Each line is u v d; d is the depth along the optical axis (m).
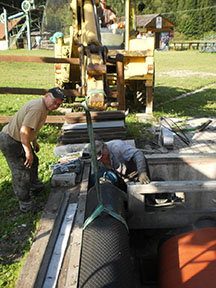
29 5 39.84
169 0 84.00
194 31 79.12
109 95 7.10
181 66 25.47
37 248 3.27
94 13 6.89
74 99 11.03
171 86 15.38
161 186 3.37
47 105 3.67
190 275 2.55
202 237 2.89
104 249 2.66
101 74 5.86
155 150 6.13
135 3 9.45
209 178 4.53
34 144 4.39
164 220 3.54
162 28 50.88
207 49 42.81
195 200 4.32
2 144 3.76
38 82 15.80
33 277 2.88
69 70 9.12
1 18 44.16
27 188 4.06
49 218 3.82
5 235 3.71
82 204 3.89
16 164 3.89
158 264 3.03
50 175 5.04
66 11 8.95
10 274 3.14
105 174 3.82
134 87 10.05
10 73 19.94
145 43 9.11
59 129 7.52
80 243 3.17
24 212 4.16
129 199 3.41
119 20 9.38
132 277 2.64
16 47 44.28
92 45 6.38
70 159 5.34
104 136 6.30
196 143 6.57
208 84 16.36
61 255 3.21
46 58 6.54
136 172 3.89
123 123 6.49
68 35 9.34
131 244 3.82
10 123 3.76
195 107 10.45
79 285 2.48
